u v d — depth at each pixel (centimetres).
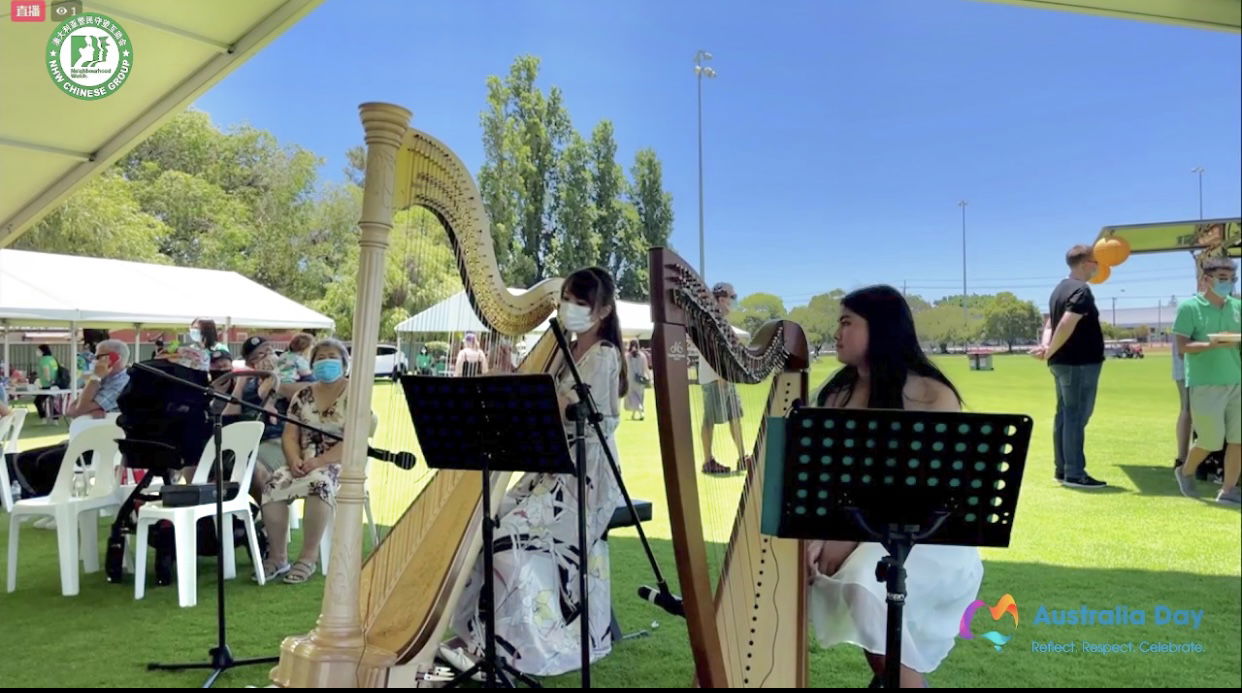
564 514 260
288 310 1300
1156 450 720
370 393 214
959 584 217
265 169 2547
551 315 287
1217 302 510
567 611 257
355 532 212
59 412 1246
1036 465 657
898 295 231
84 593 363
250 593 364
